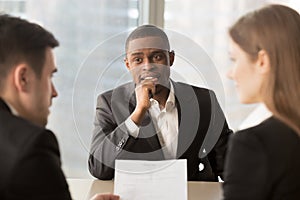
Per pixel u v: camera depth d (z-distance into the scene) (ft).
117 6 8.88
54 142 3.60
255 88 4.11
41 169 3.40
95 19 8.84
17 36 3.76
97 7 8.82
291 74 3.97
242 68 4.13
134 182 5.35
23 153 3.38
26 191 3.34
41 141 3.46
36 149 3.42
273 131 3.78
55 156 3.57
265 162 3.66
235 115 9.04
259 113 8.13
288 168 3.68
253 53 4.05
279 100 3.96
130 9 8.93
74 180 6.31
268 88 4.00
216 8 8.93
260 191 3.65
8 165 3.38
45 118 3.99
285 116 3.92
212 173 6.51
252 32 4.06
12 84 3.75
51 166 3.47
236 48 4.17
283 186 3.67
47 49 3.89
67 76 8.84
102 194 5.14
